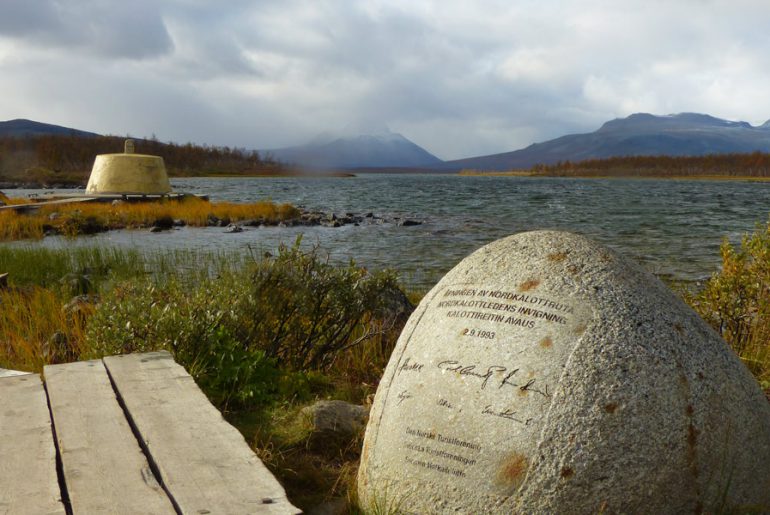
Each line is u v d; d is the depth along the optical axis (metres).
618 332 2.70
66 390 3.38
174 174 153.38
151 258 16.02
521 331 2.77
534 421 2.58
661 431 2.56
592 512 2.48
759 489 2.76
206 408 3.11
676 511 2.55
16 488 2.30
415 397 2.86
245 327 5.55
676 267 15.15
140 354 4.10
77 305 7.73
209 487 2.31
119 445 2.67
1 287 9.59
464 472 2.63
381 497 2.82
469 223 28.45
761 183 121.62
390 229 25.66
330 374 5.79
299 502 3.28
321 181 131.88
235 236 22.84
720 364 2.79
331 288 5.97
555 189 79.38
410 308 7.19
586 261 2.98
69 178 114.88
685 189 81.38
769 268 6.11
